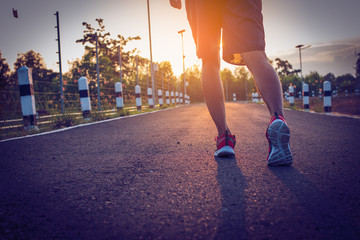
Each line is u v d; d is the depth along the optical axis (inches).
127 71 1200.8
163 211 40.1
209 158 78.1
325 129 145.9
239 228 33.4
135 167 70.4
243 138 118.0
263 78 66.0
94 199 46.6
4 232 34.1
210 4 71.2
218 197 45.2
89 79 628.1
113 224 36.1
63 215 39.6
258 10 66.6
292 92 448.1
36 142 130.0
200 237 31.4
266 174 58.6
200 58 76.7
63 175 64.2
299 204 40.9
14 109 348.2
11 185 56.2
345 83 2997.0
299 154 80.7
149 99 664.4
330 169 62.1
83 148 106.6
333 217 36.0
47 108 353.1
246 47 65.2
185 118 268.1
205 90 76.7
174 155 85.0
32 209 42.1
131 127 193.2
